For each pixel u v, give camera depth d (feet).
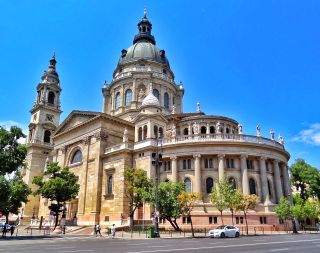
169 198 120.78
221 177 152.15
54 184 151.53
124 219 154.30
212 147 157.89
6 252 61.57
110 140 188.34
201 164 158.92
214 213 146.61
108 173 174.81
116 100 249.96
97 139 185.16
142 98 234.17
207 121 195.21
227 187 134.62
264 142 166.61
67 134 215.72
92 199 175.32
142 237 113.29
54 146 227.20
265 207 153.58
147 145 166.50
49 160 233.76
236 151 158.10
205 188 155.22
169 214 119.96
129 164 169.37
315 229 194.59
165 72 261.65
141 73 241.14
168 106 248.93
